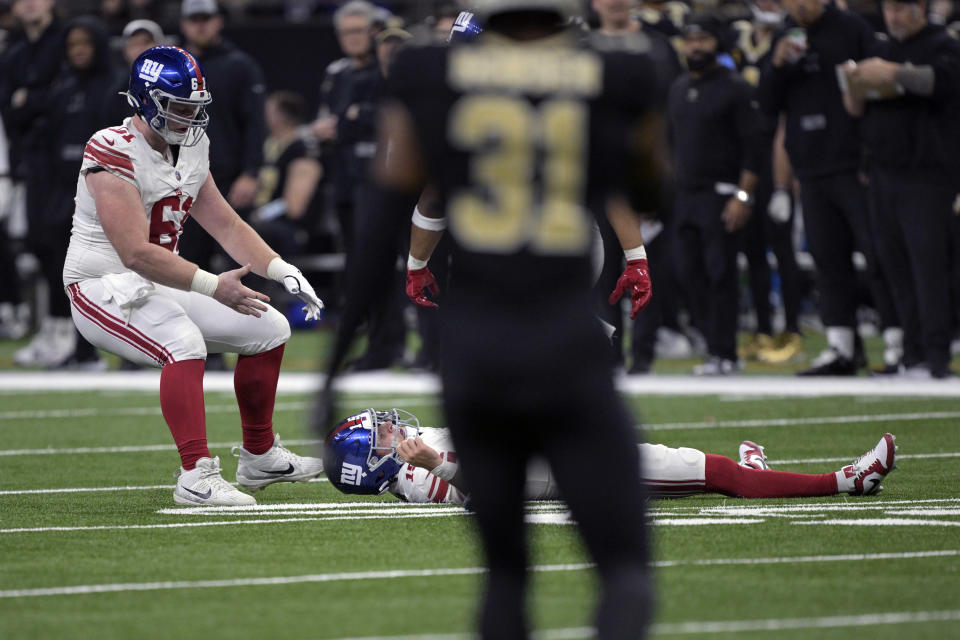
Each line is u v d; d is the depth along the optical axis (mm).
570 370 12586
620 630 12211
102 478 29094
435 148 12820
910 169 43312
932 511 23078
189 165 25453
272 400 26609
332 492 27141
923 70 42250
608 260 35781
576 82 12758
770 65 46656
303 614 16422
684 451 23969
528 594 13367
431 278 22094
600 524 12727
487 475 13055
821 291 47812
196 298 25938
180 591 17719
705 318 48594
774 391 43938
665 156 13156
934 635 15219
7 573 18938
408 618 16188
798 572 18453
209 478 25188
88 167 24844
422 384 47281
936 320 44250
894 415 37562
